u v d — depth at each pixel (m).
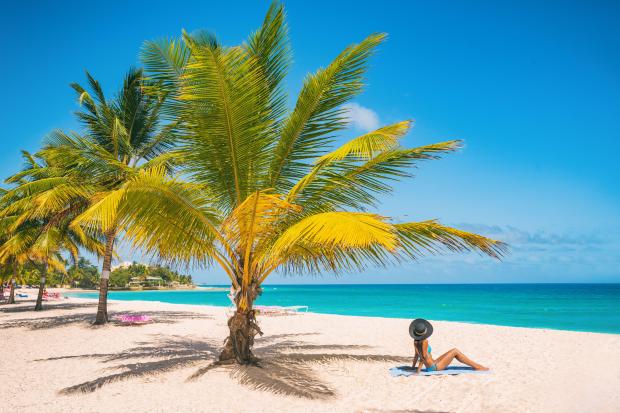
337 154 6.48
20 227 19.94
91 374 7.64
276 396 6.05
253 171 7.62
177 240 7.11
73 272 94.06
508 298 57.06
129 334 13.16
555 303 43.97
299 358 8.73
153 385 6.69
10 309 23.52
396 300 53.81
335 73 7.03
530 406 5.60
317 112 7.34
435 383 6.77
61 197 12.70
